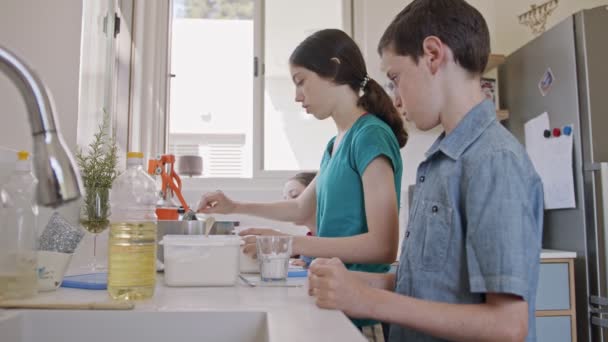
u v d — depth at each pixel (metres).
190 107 3.02
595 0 3.12
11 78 0.50
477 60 0.86
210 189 2.81
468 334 0.70
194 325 0.69
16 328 0.67
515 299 0.70
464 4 0.88
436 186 0.85
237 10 3.09
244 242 1.18
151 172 1.49
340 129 1.36
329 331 0.57
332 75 1.29
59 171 0.48
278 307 0.72
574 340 2.16
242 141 3.03
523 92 2.71
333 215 1.22
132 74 2.34
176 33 3.03
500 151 0.76
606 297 2.11
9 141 0.99
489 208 0.72
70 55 1.32
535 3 3.12
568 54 2.32
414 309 0.71
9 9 0.98
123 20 2.19
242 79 3.05
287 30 3.08
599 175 2.15
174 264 0.94
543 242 2.48
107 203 1.21
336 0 3.12
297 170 2.98
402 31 0.89
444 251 0.81
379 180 1.13
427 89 0.87
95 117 1.79
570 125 2.30
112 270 0.79
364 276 1.01
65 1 1.28
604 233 2.12
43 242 0.90
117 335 0.69
